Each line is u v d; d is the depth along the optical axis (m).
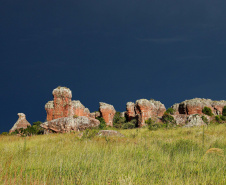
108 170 5.98
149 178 5.49
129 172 5.75
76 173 5.75
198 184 5.20
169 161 7.64
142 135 19.42
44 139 17.70
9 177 5.00
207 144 12.21
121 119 73.25
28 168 6.22
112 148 10.07
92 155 7.84
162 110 71.50
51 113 49.94
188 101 69.00
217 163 7.09
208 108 66.44
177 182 5.15
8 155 8.67
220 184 5.26
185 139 14.14
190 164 7.06
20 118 59.44
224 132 18.75
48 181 4.92
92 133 16.98
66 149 10.27
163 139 15.12
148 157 8.48
